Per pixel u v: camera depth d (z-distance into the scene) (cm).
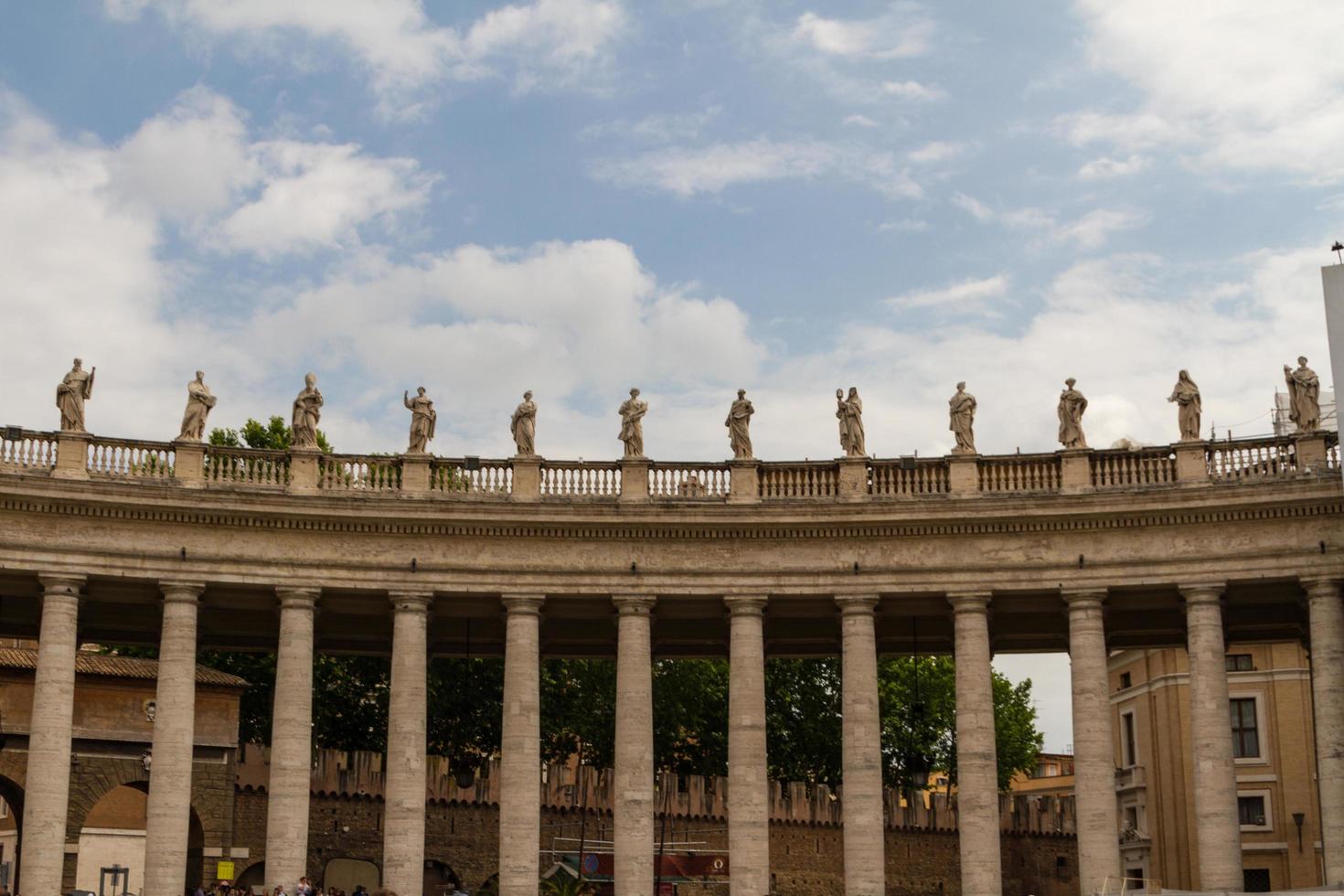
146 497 5181
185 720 5138
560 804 7862
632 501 5359
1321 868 7825
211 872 7075
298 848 5128
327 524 5316
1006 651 6106
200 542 5256
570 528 5369
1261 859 8012
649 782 5256
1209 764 5088
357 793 7288
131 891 8462
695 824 8319
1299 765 8012
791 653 6109
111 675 7281
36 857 4959
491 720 8881
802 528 5362
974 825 5166
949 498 5309
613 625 6009
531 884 5175
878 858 5172
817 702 10306
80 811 7150
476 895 7175
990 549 5325
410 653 5288
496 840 7631
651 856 5216
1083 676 5212
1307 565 5128
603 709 9231
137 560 5200
